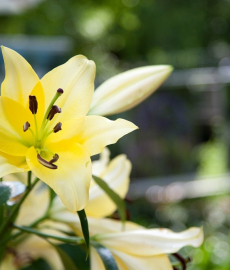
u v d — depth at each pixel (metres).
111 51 6.65
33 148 0.82
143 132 4.47
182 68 6.68
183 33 6.72
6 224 0.88
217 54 6.89
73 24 6.21
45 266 1.25
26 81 0.83
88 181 0.78
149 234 0.89
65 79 0.84
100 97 0.95
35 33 5.93
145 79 0.95
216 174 4.77
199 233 0.88
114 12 6.52
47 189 0.99
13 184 0.85
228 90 4.82
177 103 4.64
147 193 4.42
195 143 4.84
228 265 2.43
